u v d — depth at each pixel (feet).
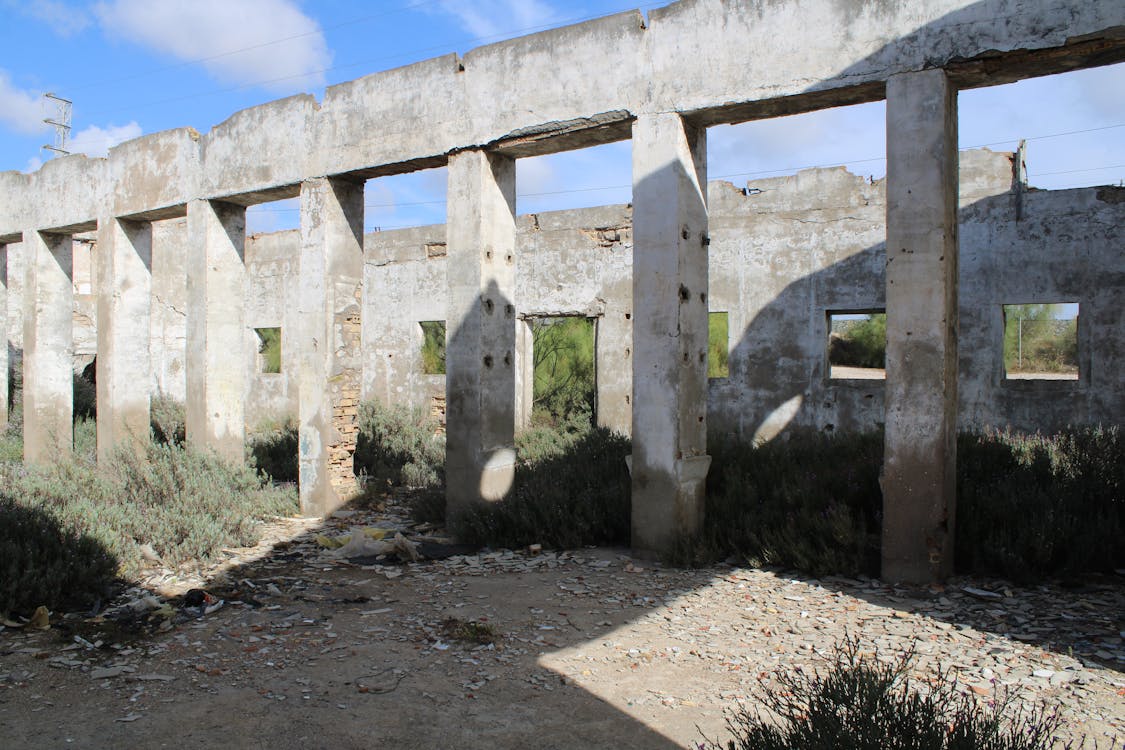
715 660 13.41
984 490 20.67
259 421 56.34
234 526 22.91
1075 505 19.42
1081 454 23.53
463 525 23.11
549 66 22.47
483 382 23.66
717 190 40.55
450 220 24.31
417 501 27.61
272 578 19.02
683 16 20.40
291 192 29.35
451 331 24.22
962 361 34.76
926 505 17.38
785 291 38.70
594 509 23.02
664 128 20.62
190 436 30.96
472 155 23.90
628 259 41.88
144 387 35.60
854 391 36.99
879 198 36.52
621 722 11.07
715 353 65.62
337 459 27.63
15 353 51.19
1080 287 32.45
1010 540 17.89
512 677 12.73
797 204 38.52
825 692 9.23
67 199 36.88
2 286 43.21
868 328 90.68
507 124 23.13
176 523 21.67
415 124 25.02
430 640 14.53
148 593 17.61
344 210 27.78
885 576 17.84
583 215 43.47
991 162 34.35
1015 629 14.51
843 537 18.97
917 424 17.44
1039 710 10.95
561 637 14.67
